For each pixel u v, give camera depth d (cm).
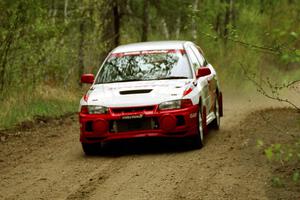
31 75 4262
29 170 2339
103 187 2003
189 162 2308
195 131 2514
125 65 2758
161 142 2791
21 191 2012
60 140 3044
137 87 2580
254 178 2012
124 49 2869
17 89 4125
